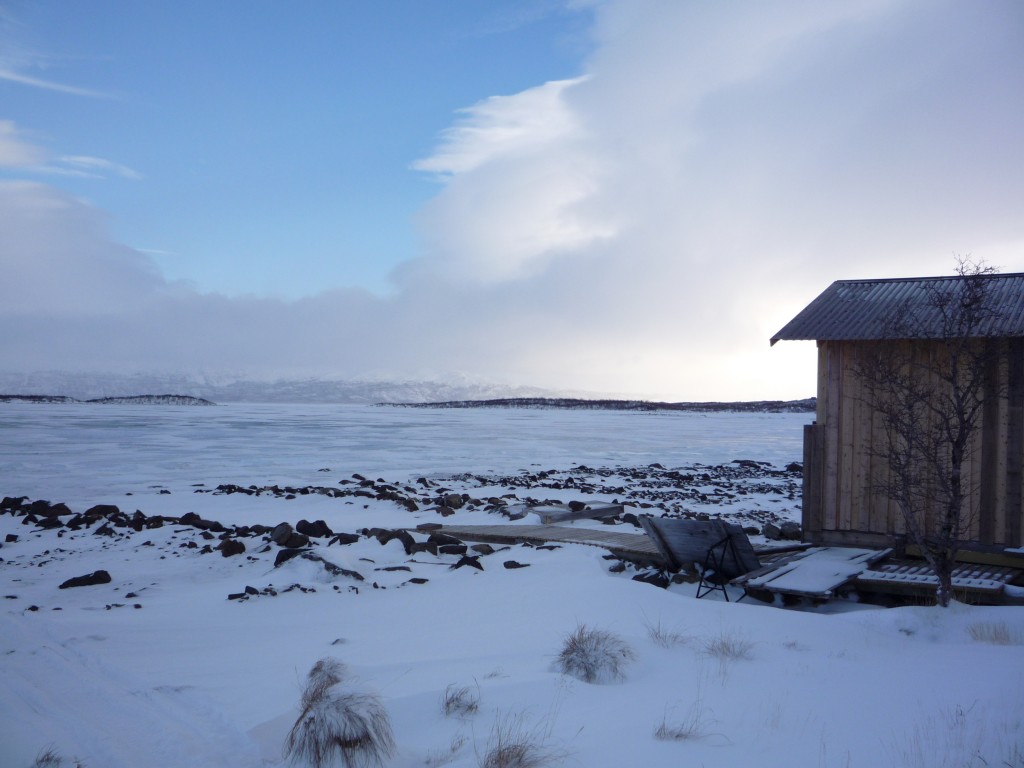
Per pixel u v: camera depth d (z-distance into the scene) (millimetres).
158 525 16547
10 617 8930
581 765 4367
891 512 12016
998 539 11062
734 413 192125
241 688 6262
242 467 34188
